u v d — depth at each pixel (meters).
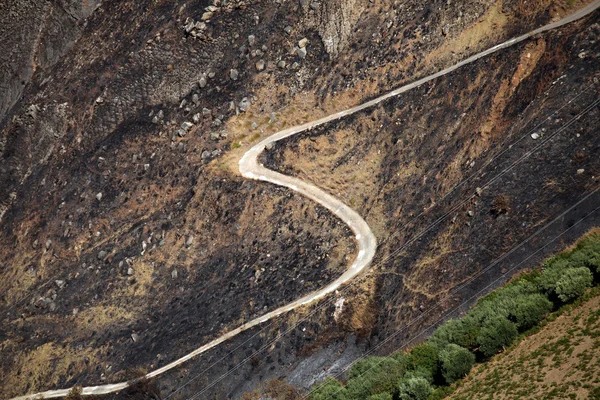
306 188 111.12
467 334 75.69
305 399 86.00
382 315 89.31
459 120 100.88
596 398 61.31
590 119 83.62
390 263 94.12
